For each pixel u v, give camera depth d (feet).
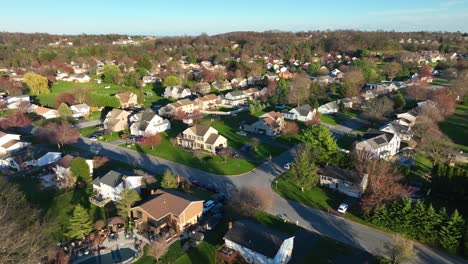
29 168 238.89
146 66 649.20
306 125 332.19
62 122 322.14
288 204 189.37
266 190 205.57
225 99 430.61
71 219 158.40
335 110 380.99
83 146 285.23
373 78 517.14
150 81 564.71
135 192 178.19
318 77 524.11
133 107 412.57
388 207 168.55
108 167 240.32
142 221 167.94
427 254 147.64
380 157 237.45
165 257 145.18
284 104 416.67
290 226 167.63
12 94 450.71
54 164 236.84
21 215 157.69
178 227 162.50
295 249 150.61
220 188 208.23
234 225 152.87
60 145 286.87
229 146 281.33
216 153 264.52
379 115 340.59
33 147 259.39
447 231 148.25
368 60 598.34
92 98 411.54
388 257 143.43
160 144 288.10
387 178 189.67
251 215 173.68
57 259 140.46
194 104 395.75
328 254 147.02
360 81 491.72
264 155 261.65
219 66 638.94
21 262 124.47
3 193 166.09
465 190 189.88
